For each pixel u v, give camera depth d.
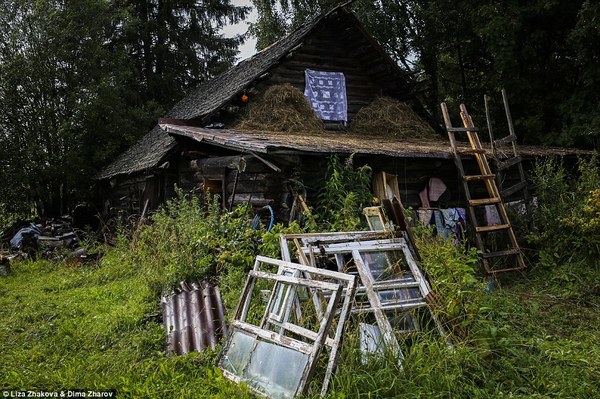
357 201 8.37
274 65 12.59
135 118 19.89
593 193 8.44
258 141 8.14
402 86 14.38
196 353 5.07
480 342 4.89
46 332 6.01
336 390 3.98
